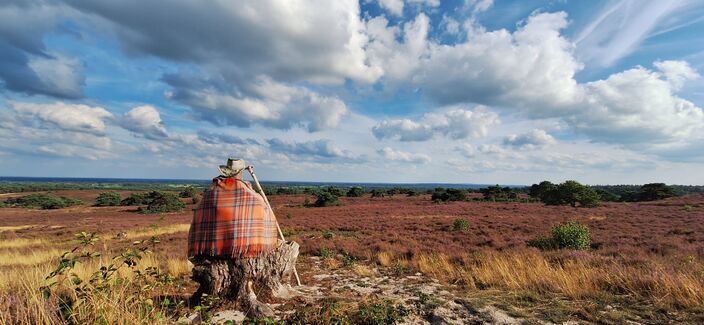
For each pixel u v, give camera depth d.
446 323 5.05
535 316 5.36
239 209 5.04
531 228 20.59
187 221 33.84
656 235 16.69
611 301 6.05
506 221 25.47
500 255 10.87
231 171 5.27
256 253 5.05
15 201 72.94
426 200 61.53
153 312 4.07
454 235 17.88
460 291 7.04
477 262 10.06
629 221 24.61
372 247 13.91
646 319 5.21
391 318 4.95
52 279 5.77
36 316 3.85
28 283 5.02
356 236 19.03
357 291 6.98
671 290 6.22
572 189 44.12
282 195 81.00
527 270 8.07
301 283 7.61
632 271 7.68
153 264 9.39
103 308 3.87
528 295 6.40
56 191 107.50
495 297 6.40
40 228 30.09
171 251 13.40
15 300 4.40
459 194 60.47
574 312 5.48
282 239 5.99
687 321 5.11
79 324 3.75
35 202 72.12
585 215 30.86
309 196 76.50
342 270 9.88
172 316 4.72
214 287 5.20
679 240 14.80
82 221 36.81
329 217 32.62
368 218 30.47
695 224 21.42
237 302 5.09
